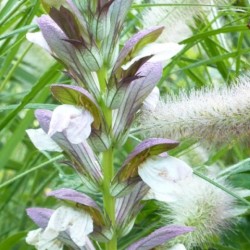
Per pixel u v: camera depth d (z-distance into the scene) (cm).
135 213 63
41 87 86
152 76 61
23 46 115
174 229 61
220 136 74
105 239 62
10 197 116
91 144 61
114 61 61
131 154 60
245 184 87
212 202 77
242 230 86
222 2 93
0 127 87
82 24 60
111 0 59
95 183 62
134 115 62
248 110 73
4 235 121
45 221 62
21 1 94
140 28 98
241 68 103
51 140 63
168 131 73
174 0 92
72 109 58
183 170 59
